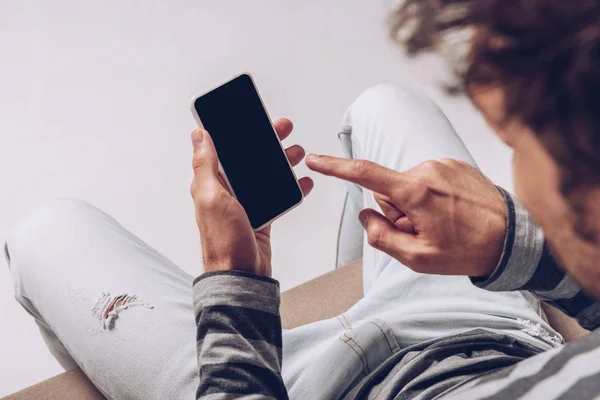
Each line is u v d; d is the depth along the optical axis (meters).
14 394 0.81
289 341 0.78
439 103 1.66
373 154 0.94
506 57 0.27
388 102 0.98
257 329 0.55
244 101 0.71
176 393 0.69
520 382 0.36
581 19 0.25
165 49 1.76
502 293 0.77
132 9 1.83
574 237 0.30
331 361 0.70
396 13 0.32
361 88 1.70
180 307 0.76
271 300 0.56
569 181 0.27
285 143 1.60
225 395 0.52
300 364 0.76
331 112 1.66
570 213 0.28
